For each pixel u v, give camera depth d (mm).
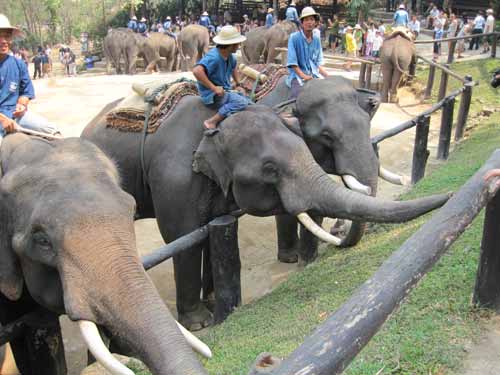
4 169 3029
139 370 3691
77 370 4383
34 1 39594
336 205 4309
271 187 4531
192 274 4961
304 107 5320
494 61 16062
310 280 4691
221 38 4988
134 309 2426
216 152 4734
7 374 3484
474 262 3799
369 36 20078
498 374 2826
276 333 3719
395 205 4074
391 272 2086
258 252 6422
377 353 3012
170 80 5773
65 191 2699
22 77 4582
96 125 6066
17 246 2746
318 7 30766
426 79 15664
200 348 2695
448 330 3164
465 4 29156
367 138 5180
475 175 2781
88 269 2498
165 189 5078
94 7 40750
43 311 3268
